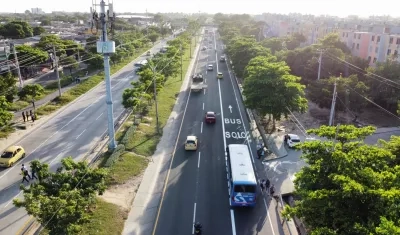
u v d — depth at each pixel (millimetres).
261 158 36625
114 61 79250
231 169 28500
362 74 58812
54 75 70688
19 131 40812
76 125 43406
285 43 89062
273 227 25047
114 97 56594
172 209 26812
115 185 29578
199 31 184125
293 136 40188
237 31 126000
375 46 73562
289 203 28719
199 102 56656
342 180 15586
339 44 73938
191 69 83938
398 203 14508
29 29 109750
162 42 132625
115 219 24750
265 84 39938
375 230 13258
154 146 38094
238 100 58375
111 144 35812
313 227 17641
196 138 39000
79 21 183625
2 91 44281
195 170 33344
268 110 39531
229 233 24156
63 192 18531
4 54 63031
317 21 145375
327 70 61219
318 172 18438
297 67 65000
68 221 17969
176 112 51031
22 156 33844
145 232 23875
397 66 53312
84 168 21938
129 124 43656
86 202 19250
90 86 62719
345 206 16172
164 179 31359
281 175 33188
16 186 28609
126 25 142750
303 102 40562
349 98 47750
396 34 72562
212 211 26734
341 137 19969
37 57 65375
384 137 44031
